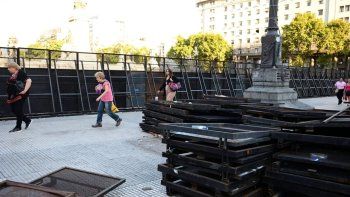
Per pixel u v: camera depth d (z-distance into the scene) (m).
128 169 5.55
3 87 11.84
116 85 15.30
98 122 9.78
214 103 7.88
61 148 6.99
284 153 3.80
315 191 3.43
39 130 9.12
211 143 4.00
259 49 94.94
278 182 3.72
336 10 76.00
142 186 4.70
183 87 17.55
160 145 7.39
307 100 23.39
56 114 12.28
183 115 7.26
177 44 72.31
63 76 13.41
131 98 15.24
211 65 19.64
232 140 3.71
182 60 18.06
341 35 50.78
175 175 4.08
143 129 8.87
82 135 8.48
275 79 13.05
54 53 13.59
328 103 20.70
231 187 3.54
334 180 3.29
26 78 8.80
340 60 56.34
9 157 6.19
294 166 3.71
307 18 50.56
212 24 110.38
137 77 16.09
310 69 28.73
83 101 14.19
